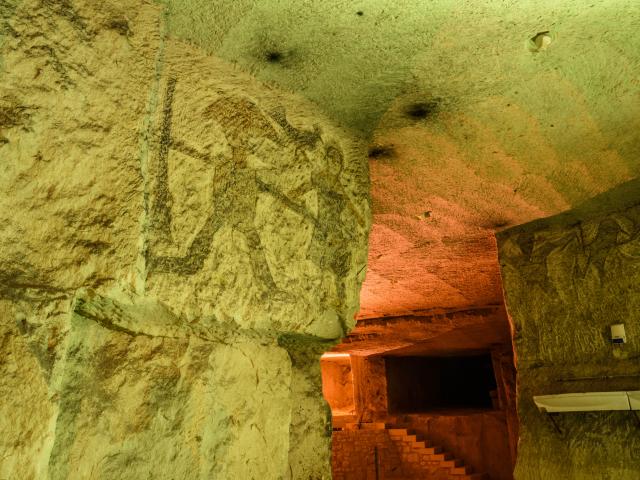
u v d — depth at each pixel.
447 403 10.36
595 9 1.19
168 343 1.03
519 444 2.52
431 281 4.19
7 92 0.85
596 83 1.50
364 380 9.03
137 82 1.05
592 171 2.09
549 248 2.65
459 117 1.70
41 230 0.85
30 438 0.75
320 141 1.55
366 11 1.17
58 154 0.89
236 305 1.14
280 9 1.14
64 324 0.83
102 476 0.87
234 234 1.18
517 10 1.19
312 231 1.43
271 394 1.23
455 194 2.36
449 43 1.31
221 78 1.26
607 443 2.19
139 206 0.98
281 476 1.21
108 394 0.91
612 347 2.32
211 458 1.05
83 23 0.99
